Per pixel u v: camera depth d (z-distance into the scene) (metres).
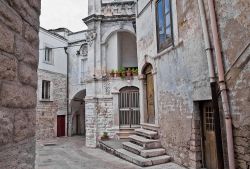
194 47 6.85
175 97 8.12
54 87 19.81
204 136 6.91
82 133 22.83
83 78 20.50
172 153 8.30
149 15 10.77
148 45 10.85
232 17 5.18
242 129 4.89
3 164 1.87
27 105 2.33
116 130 14.62
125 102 14.89
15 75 2.10
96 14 15.64
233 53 5.15
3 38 1.89
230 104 5.23
